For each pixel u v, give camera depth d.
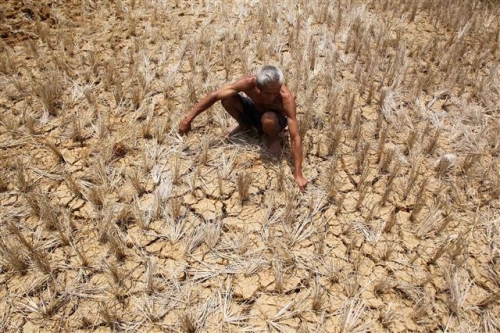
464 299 2.57
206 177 3.26
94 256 2.73
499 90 4.16
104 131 3.53
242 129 3.58
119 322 2.43
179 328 2.41
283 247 2.77
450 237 2.89
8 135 3.51
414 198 3.16
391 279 2.65
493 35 5.07
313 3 5.48
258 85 2.83
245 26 5.05
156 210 2.96
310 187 3.20
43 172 3.22
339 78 4.30
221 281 2.63
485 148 3.60
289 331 2.41
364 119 3.85
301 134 3.51
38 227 2.88
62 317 2.45
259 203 3.09
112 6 5.29
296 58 4.47
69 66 4.26
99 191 3.03
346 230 2.90
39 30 4.64
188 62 4.44
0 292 2.55
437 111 3.98
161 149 3.42
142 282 2.62
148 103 3.90
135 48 4.55
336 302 2.55
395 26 5.25
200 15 5.26
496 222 3.02
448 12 5.46
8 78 4.02
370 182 3.26
